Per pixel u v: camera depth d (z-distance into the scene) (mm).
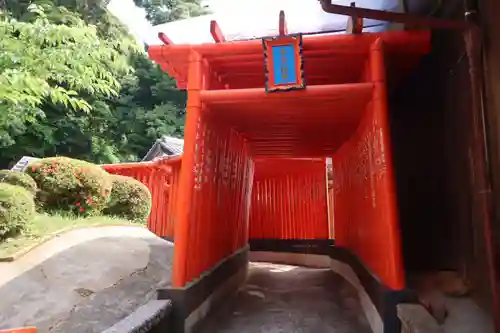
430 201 5551
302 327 5398
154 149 15812
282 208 11453
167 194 10867
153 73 21281
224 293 6656
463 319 3668
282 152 9266
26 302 4152
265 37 4664
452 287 4422
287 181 11500
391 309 4172
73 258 5418
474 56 3598
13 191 5637
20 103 7371
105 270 5406
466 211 4406
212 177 5730
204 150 5238
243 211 8742
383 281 4660
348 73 5586
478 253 3988
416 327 3363
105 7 15055
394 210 4398
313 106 5172
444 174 5109
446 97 4988
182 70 5590
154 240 7551
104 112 17500
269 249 11344
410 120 6191
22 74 5656
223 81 5891
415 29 5105
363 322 5570
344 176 8414
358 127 6371
